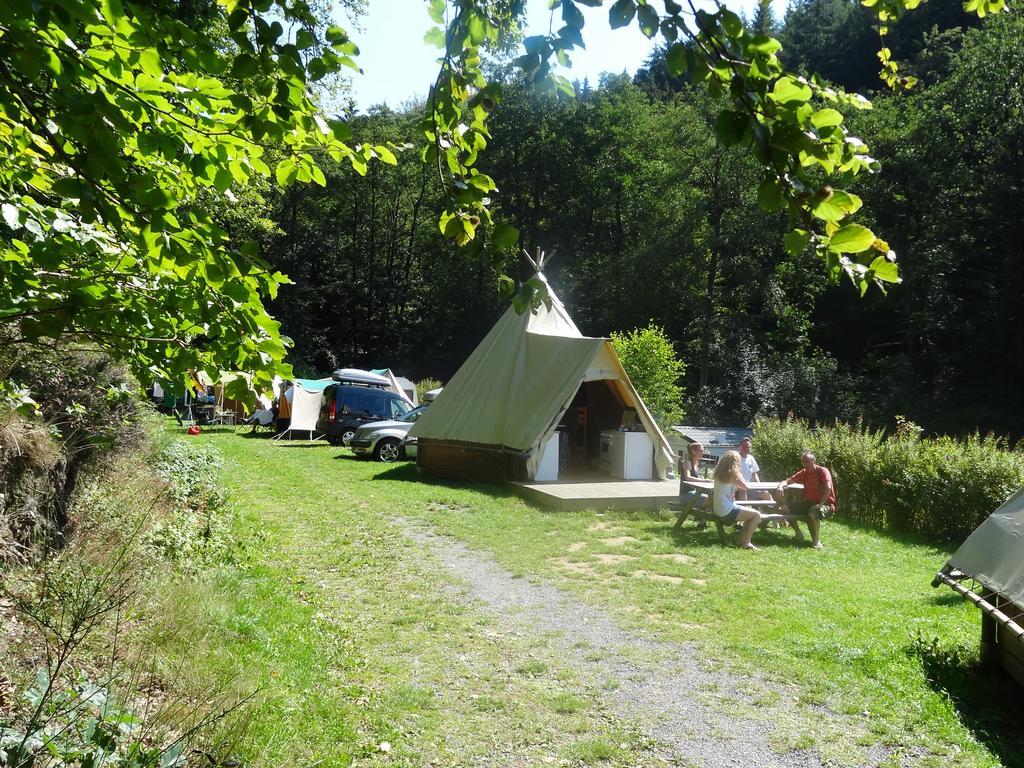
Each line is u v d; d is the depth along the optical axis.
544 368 15.59
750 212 39.84
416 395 40.00
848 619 7.34
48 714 3.12
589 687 5.60
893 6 2.95
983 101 36.59
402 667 5.82
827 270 1.67
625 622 7.11
